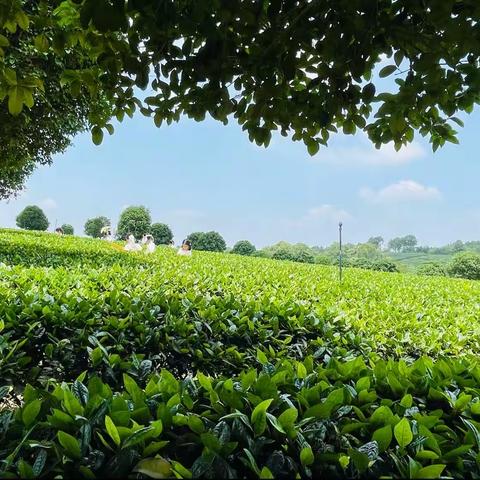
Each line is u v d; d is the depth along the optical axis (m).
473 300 11.01
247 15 2.88
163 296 4.98
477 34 2.65
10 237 19.66
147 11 2.93
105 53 3.47
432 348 5.13
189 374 4.27
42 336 3.89
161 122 3.93
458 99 3.56
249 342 4.28
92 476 1.57
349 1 2.71
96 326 4.14
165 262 14.53
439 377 2.74
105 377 3.26
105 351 3.08
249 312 4.80
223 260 19.88
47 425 1.80
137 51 3.43
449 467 1.86
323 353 4.07
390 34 2.97
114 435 1.67
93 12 2.30
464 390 2.67
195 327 4.27
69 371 3.67
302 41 3.05
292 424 1.85
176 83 3.51
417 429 2.00
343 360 3.77
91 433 1.78
